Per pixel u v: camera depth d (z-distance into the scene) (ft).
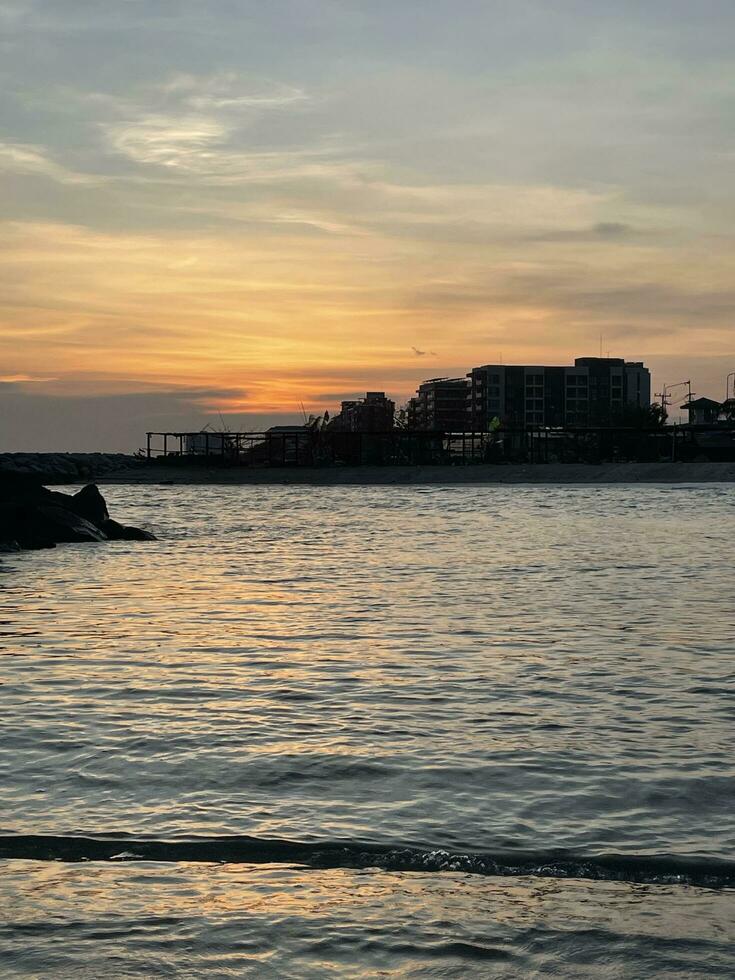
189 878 21.53
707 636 53.67
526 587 78.84
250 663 46.85
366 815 25.62
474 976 17.20
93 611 67.31
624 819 25.17
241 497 343.46
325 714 36.58
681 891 20.86
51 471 561.02
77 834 24.23
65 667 45.98
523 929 18.95
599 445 510.99
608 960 17.69
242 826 24.81
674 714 36.17
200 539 150.00
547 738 33.01
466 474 456.86
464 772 29.25
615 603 68.23
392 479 472.03
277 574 93.61
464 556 111.04
